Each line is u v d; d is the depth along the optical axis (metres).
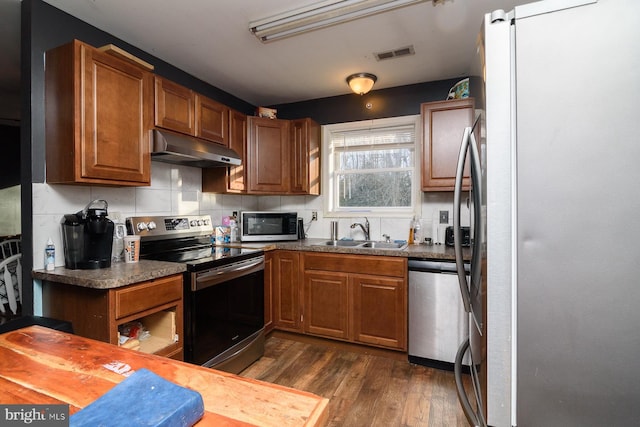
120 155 1.85
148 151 2.03
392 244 2.93
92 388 0.66
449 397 1.99
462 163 1.18
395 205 3.21
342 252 2.63
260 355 2.54
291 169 3.21
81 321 1.58
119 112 1.85
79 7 1.85
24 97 1.77
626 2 0.71
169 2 1.81
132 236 1.97
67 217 1.75
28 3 1.75
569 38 0.74
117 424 0.50
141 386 0.60
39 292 1.73
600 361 0.73
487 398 0.83
